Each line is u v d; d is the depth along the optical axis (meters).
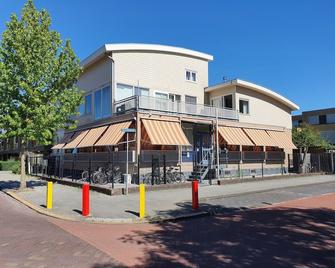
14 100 19.06
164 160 20.61
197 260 7.16
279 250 7.84
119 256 7.44
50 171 27.70
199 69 29.66
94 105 27.20
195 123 24.94
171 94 27.44
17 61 18.89
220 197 16.72
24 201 15.40
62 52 20.52
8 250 7.80
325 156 34.06
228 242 8.61
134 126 21.33
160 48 26.59
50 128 20.02
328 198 16.69
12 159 50.84
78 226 10.68
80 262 6.99
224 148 27.28
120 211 12.80
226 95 29.86
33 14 19.69
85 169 27.47
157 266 6.78
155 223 11.29
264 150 30.86
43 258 7.22
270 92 32.16
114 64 24.64
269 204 14.97
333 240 8.70
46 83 19.73
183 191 18.55
